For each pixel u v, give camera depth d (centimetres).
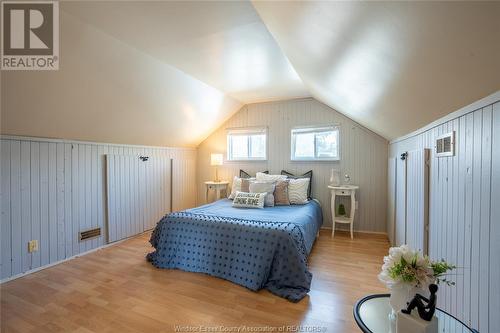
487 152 100
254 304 191
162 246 262
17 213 241
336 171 377
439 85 115
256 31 198
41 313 182
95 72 224
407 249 99
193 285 220
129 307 188
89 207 310
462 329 97
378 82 156
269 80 320
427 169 178
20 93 204
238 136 467
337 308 185
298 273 207
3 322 172
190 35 204
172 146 447
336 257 283
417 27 81
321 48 154
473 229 113
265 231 224
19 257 242
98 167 322
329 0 94
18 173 242
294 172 420
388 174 357
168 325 168
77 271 251
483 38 70
